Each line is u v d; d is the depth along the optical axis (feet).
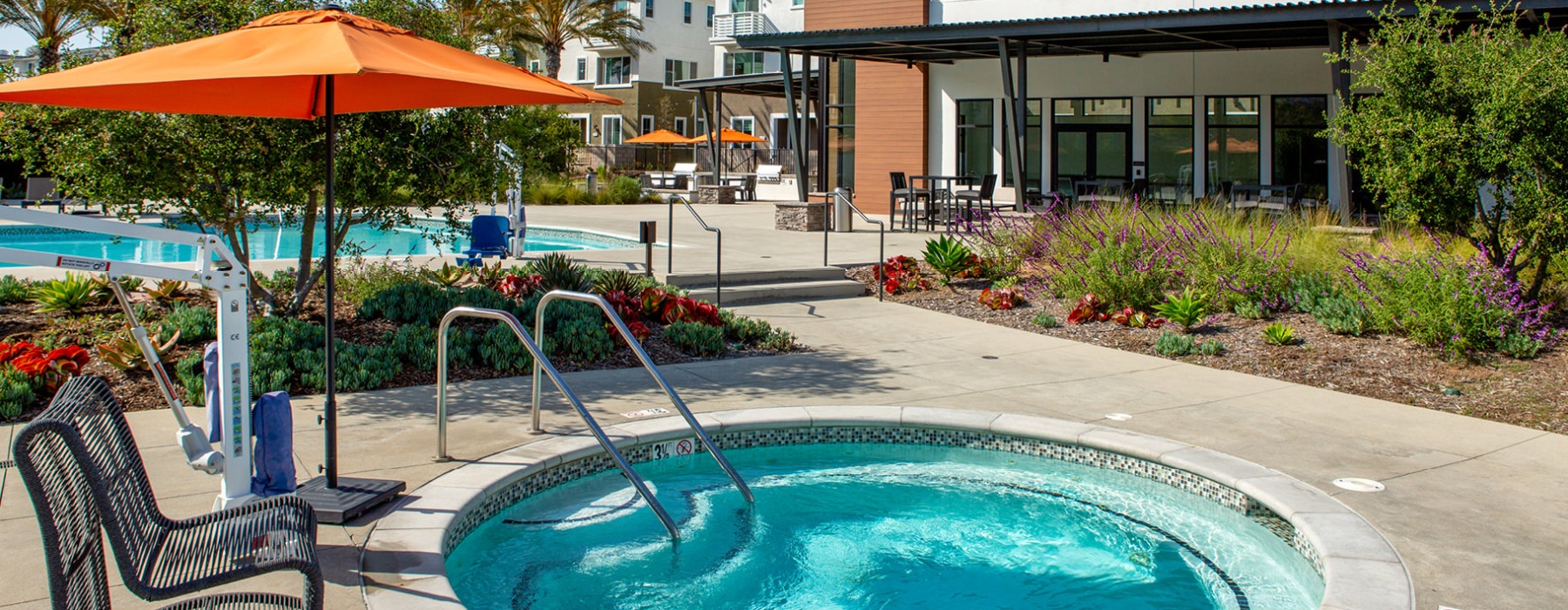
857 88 84.53
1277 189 63.10
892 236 60.29
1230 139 69.26
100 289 30.35
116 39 27.76
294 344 24.59
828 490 19.24
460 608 12.23
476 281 34.35
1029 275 41.55
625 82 153.38
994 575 15.38
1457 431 21.29
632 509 17.94
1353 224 47.75
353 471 17.43
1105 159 74.33
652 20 152.66
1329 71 64.69
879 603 14.34
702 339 28.78
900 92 81.97
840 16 83.15
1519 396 23.86
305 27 15.25
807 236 59.77
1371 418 22.31
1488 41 30.91
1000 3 75.82
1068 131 75.72
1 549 13.62
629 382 25.05
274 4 27.61
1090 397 24.20
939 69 80.38
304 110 19.34
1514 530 15.57
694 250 49.83
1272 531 16.87
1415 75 30.71
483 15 122.93
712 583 14.88
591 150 144.25
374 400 22.52
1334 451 19.75
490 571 15.19
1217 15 54.13
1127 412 22.75
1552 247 29.71
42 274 36.17
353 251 33.68
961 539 16.84
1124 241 35.19
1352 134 32.40
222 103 18.26
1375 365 26.86
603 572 15.21
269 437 15.29
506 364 25.43
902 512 18.02
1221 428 21.44
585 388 24.30
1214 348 29.01
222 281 14.08
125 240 66.03
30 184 67.82
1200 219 38.17
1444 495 17.17
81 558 9.00
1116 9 70.49
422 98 18.56
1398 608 12.56
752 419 21.35
